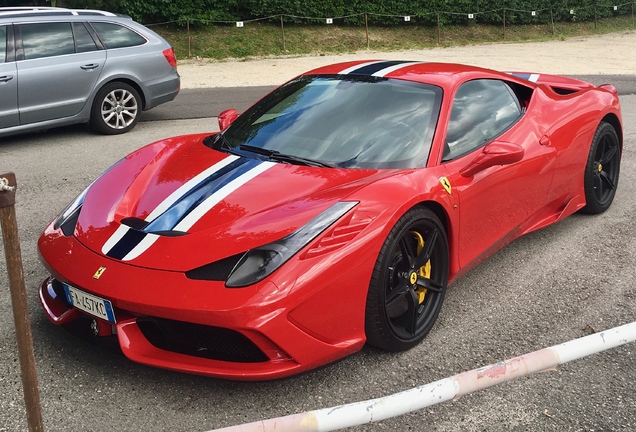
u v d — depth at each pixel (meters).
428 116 3.52
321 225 2.73
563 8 24.59
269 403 2.66
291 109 3.78
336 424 1.88
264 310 2.47
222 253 2.63
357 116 3.57
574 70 13.72
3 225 1.73
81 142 7.38
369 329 2.87
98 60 7.54
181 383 2.78
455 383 2.00
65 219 3.19
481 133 3.74
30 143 7.35
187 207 2.95
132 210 3.06
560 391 2.79
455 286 3.85
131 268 2.66
